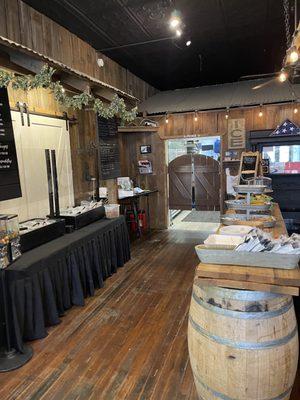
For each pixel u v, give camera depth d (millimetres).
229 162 5707
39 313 2523
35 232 2895
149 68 5812
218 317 1433
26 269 2393
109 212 4227
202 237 5664
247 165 4277
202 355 1488
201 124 5789
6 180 2730
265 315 1391
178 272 3947
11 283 2316
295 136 5227
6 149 2734
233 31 4316
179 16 3344
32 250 2812
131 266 4203
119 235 4141
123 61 5395
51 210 3480
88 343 2463
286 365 1420
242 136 5551
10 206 3135
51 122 3717
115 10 3596
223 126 5652
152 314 2898
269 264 1468
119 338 2521
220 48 4922
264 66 5871
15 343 2320
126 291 3410
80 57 4379
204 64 5664
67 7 3488
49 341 2496
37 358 2287
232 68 5953
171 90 6844
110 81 5234
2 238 2377
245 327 1388
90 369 2156
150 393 1921
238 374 1396
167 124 6035
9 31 3148
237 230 2004
